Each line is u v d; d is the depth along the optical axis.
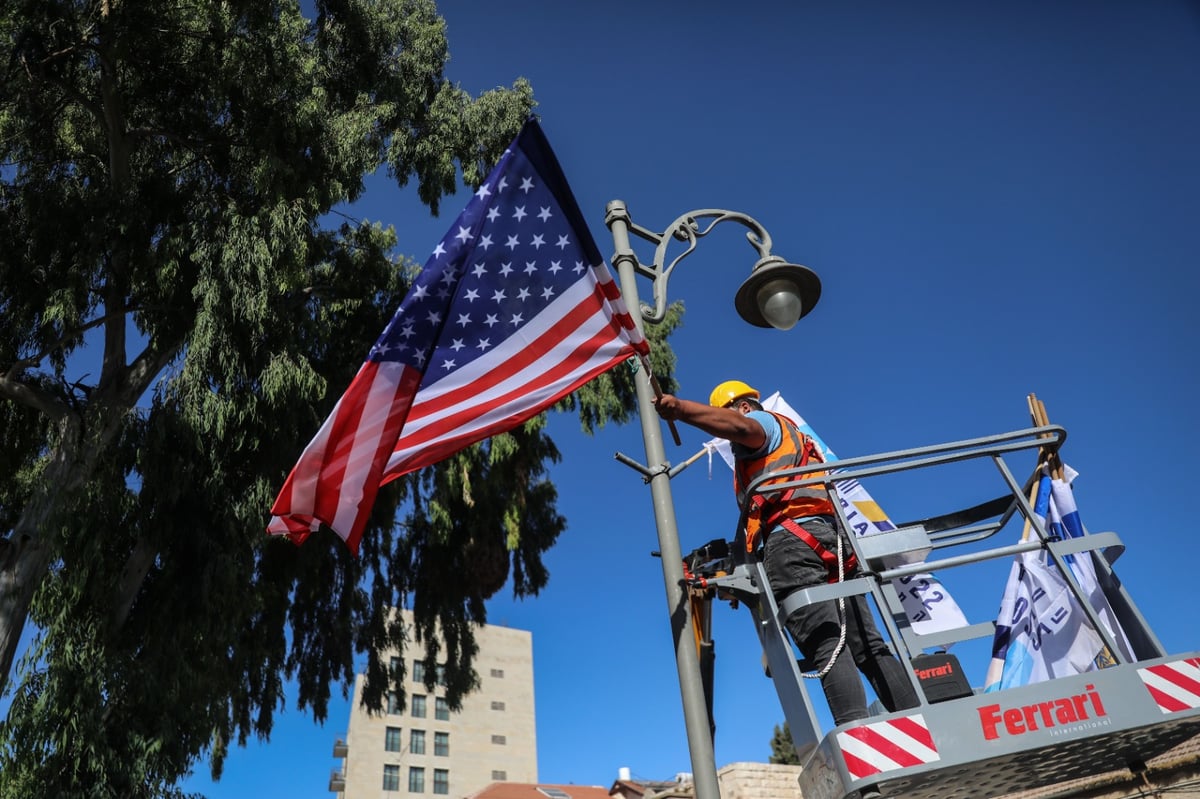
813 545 3.61
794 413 5.23
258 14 13.88
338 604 17.70
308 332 14.64
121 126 14.01
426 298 4.68
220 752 15.95
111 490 12.03
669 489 4.34
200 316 12.21
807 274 5.15
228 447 12.66
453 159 17.00
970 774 2.93
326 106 15.45
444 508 17.02
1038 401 3.87
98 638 11.62
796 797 15.85
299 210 13.20
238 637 13.90
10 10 12.43
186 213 13.86
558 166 4.85
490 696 83.12
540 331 4.67
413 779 75.31
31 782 10.20
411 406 4.56
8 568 12.03
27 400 13.29
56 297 12.40
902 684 3.57
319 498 4.42
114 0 13.16
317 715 17.09
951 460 3.56
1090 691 2.86
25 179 14.38
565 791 56.06
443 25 17.41
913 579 4.82
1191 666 2.94
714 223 5.38
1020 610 3.75
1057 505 3.80
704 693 3.88
